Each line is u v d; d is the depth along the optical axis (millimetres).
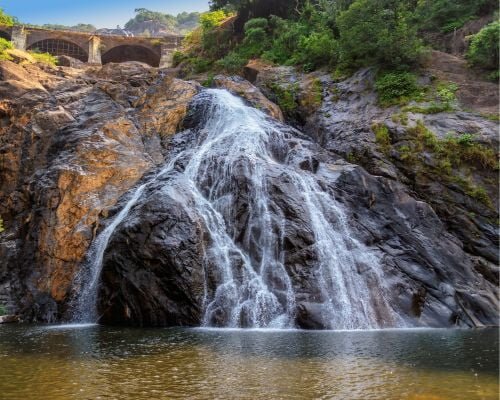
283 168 17359
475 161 18703
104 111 23422
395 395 5727
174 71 35969
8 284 17297
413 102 21219
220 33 36062
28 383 6352
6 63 26922
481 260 16594
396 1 24984
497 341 10281
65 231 17438
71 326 13820
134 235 14594
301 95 25297
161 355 8391
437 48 27062
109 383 6336
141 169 20109
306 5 33312
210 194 17281
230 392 5879
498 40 21891
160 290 13992
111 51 51219
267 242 15242
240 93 25375
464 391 5914
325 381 6434
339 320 13266
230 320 13625
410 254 15906
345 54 25156
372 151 19797
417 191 18703
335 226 16062
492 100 20750
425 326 13828
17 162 21375
